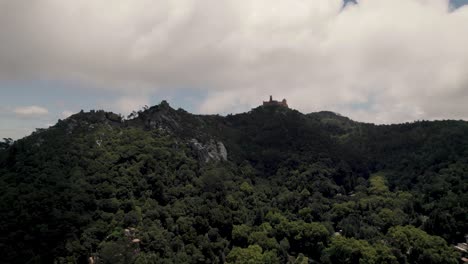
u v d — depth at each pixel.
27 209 146.38
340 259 176.25
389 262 163.88
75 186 164.12
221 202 196.50
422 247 170.00
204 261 159.25
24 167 173.25
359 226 198.75
